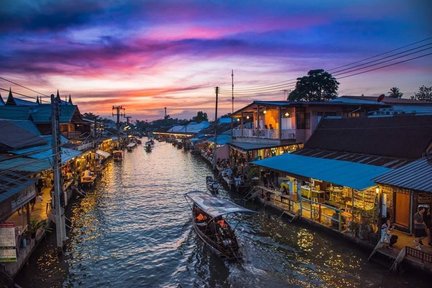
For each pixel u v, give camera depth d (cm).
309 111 3522
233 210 2100
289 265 1831
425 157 1936
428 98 5803
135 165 6153
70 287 1678
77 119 5244
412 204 1841
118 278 1780
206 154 6581
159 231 2473
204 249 2114
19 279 1700
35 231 1962
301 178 2375
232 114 4706
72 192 3350
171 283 1727
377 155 2350
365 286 1554
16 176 1992
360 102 4034
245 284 1669
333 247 1992
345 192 2389
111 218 2798
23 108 4200
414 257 1549
